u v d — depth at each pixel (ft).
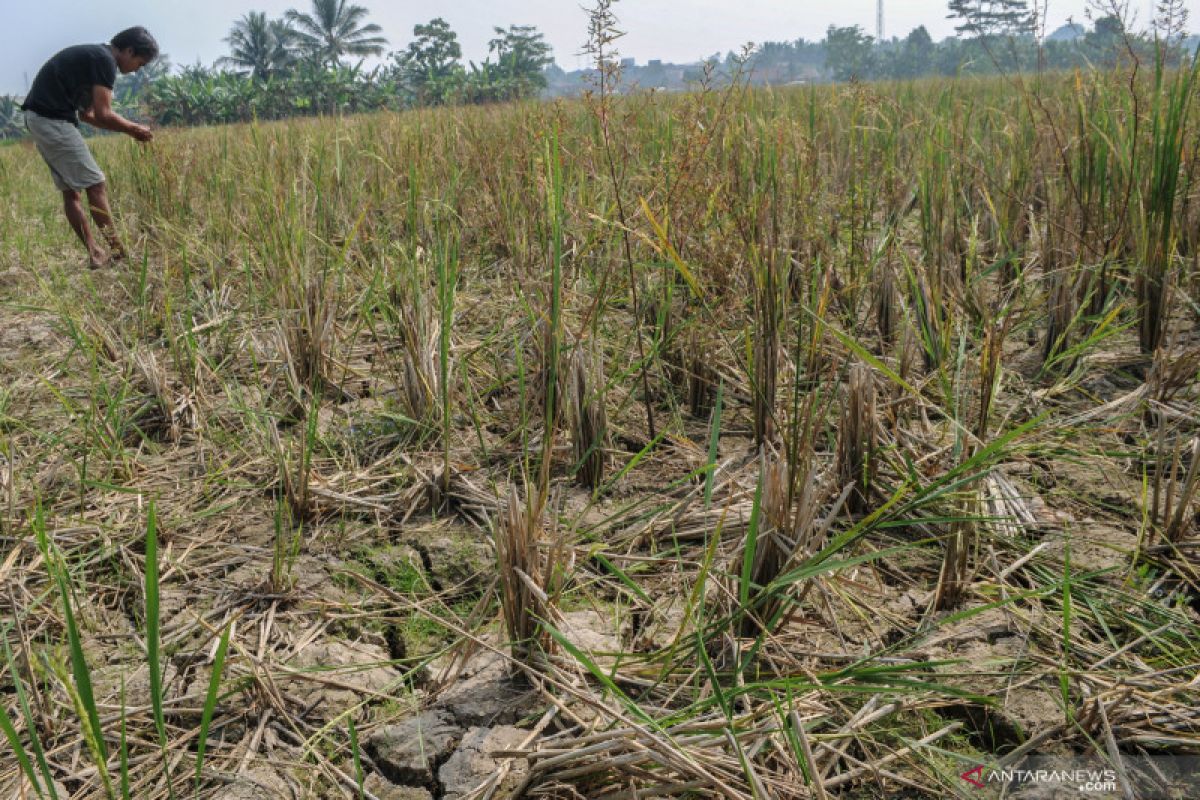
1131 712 5.94
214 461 10.48
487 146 18.99
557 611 6.83
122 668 7.07
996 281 14.90
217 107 124.36
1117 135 12.77
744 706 6.28
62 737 6.36
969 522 7.29
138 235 20.83
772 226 12.21
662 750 5.47
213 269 15.74
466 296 14.76
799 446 7.71
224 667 7.02
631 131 14.40
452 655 7.13
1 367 13.60
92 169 18.86
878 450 8.75
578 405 9.50
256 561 8.53
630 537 8.50
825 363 11.30
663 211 11.44
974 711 6.29
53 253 21.35
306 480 9.09
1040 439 9.55
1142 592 7.32
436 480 9.45
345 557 8.59
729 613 6.99
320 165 16.43
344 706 6.66
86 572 8.36
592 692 6.61
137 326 14.93
